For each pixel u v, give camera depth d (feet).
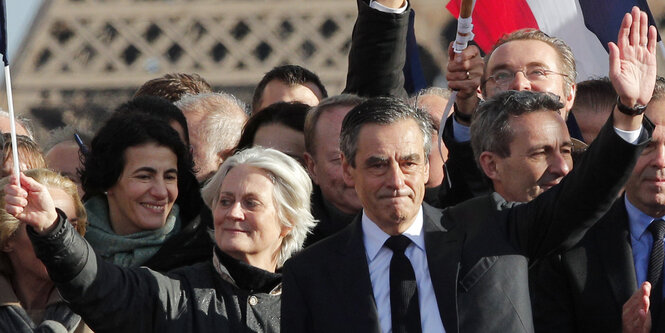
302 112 80.48
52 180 69.15
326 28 208.54
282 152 77.41
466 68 73.10
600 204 63.46
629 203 70.08
